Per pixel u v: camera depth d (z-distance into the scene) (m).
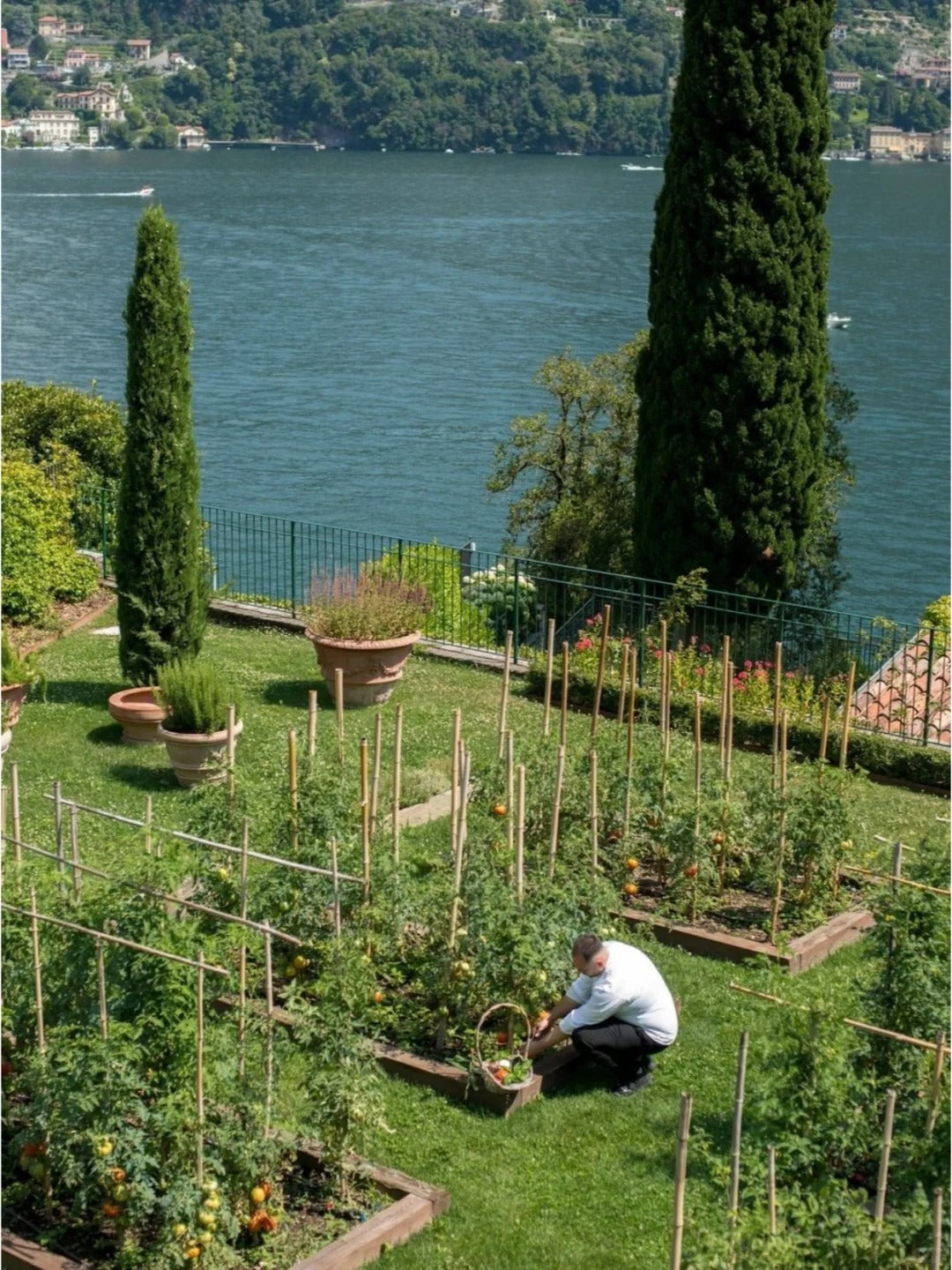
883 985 7.42
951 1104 6.38
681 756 10.95
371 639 14.41
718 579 16.36
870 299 88.19
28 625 17.28
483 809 10.02
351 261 102.50
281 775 10.14
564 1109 7.83
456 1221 6.87
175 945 6.87
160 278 13.67
